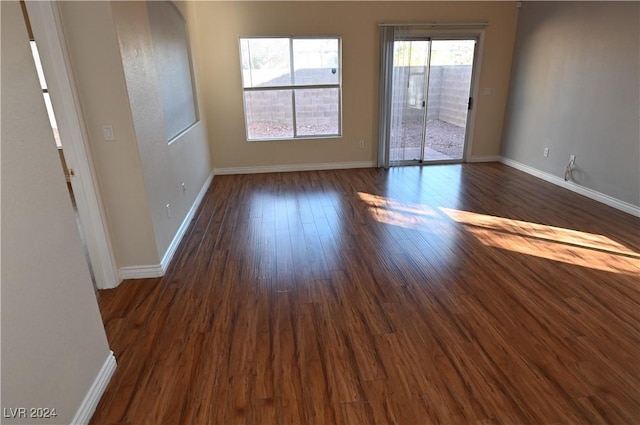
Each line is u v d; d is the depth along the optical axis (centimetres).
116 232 289
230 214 439
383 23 558
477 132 634
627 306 257
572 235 367
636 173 408
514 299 267
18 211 141
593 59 448
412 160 642
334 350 221
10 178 138
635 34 395
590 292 273
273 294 278
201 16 529
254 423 176
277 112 589
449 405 184
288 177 584
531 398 187
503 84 612
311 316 252
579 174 484
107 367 200
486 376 200
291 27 547
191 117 473
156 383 199
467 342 225
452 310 256
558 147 515
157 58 337
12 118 141
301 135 607
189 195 429
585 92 463
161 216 318
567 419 175
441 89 611
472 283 288
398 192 504
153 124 310
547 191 498
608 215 415
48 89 239
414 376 201
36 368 145
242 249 351
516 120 598
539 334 231
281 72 570
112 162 271
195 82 495
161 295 279
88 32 241
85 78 250
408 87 597
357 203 466
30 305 144
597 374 200
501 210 435
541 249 340
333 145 614
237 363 212
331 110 602
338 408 183
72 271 173
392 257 330
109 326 244
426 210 439
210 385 197
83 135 254
